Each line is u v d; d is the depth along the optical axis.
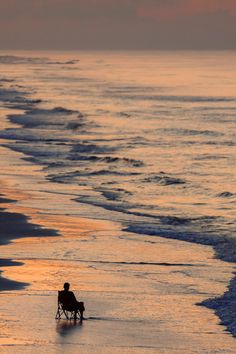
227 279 91.12
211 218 131.25
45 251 104.19
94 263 98.25
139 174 180.88
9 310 75.94
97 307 78.25
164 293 84.25
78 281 88.50
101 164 197.12
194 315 76.19
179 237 116.19
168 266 97.88
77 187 162.00
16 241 110.50
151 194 155.62
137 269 95.62
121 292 84.31
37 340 67.12
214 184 168.88
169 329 71.69
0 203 141.75
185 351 65.81
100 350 65.25
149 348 66.25
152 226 124.12
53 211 135.25
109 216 132.25
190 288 86.69
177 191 159.75
